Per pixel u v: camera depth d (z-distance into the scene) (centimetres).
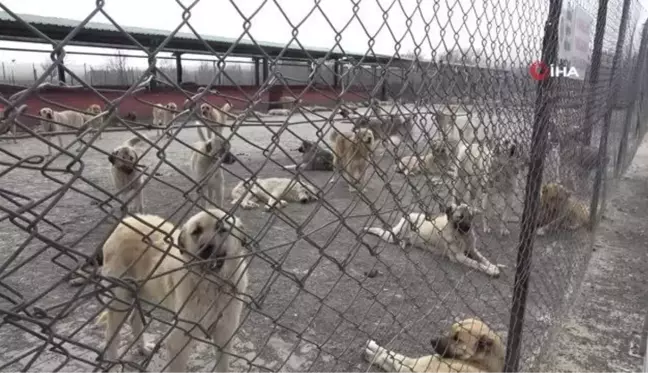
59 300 304
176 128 86
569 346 318
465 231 417
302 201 622
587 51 317
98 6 69
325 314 341
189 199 95
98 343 274
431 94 148
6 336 292
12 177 646
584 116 361
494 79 183
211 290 178
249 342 301
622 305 384
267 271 404
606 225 610
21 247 68
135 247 209
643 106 1406
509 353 230
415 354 288
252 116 98
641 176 965
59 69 67
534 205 224
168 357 189
